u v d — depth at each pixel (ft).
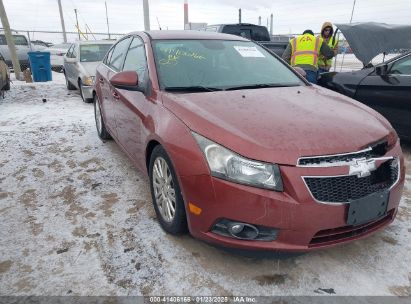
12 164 13.57
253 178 6.63
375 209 7.14
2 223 9.44
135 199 10.71
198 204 7.16
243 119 7.50
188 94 8.99
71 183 11.86
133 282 7.28
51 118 20.97
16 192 11.23
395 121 14.61
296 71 11.83
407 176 12.61
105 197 10.85
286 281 7.30
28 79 37.22
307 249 6.83
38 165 13.46
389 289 7.09
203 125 7.34
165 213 8.74
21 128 18.69
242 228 6.95
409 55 14.26
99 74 15.12
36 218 9.69
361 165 6.89
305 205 6.50
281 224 6.62
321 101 9.12
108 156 14.34
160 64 10.09
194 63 10.46
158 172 8.81
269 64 11.62
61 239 8.72
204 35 12.09
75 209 10.16
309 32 22.31
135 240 8.64
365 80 15.48
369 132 7.46
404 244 8.50
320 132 7.14
